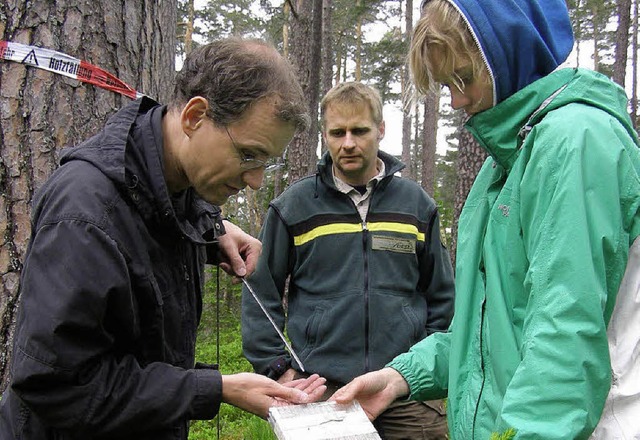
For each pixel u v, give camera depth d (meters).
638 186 1.11
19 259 1.71
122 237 1.19
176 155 1.31
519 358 1.25
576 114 1.16
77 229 1.12
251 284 2.63
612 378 1.13
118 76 1.87
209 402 1.27
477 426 1.35
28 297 1.12
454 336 1.51
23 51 1.71
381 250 2.55
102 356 1.19
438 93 1.42
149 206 1.24
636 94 20.17
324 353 2.48
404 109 1.58
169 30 2.17
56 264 1.11
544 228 1.12
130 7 1.92
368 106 2.52
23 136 1.71
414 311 2.60
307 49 9.37
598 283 1.07
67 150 1.29
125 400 1.18
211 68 1.22
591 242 1.08
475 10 1.28
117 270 1.14
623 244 1.09
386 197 2.64
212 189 1.33
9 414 1.28
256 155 1.26
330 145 2.56
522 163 1.26
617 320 1.14
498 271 1.31
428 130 16.53
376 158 2.64
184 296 1.39
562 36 1.38
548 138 1.16
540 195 1.16
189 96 1.26
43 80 1.73
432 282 2.70
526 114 1.29
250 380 1.37
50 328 1.08
